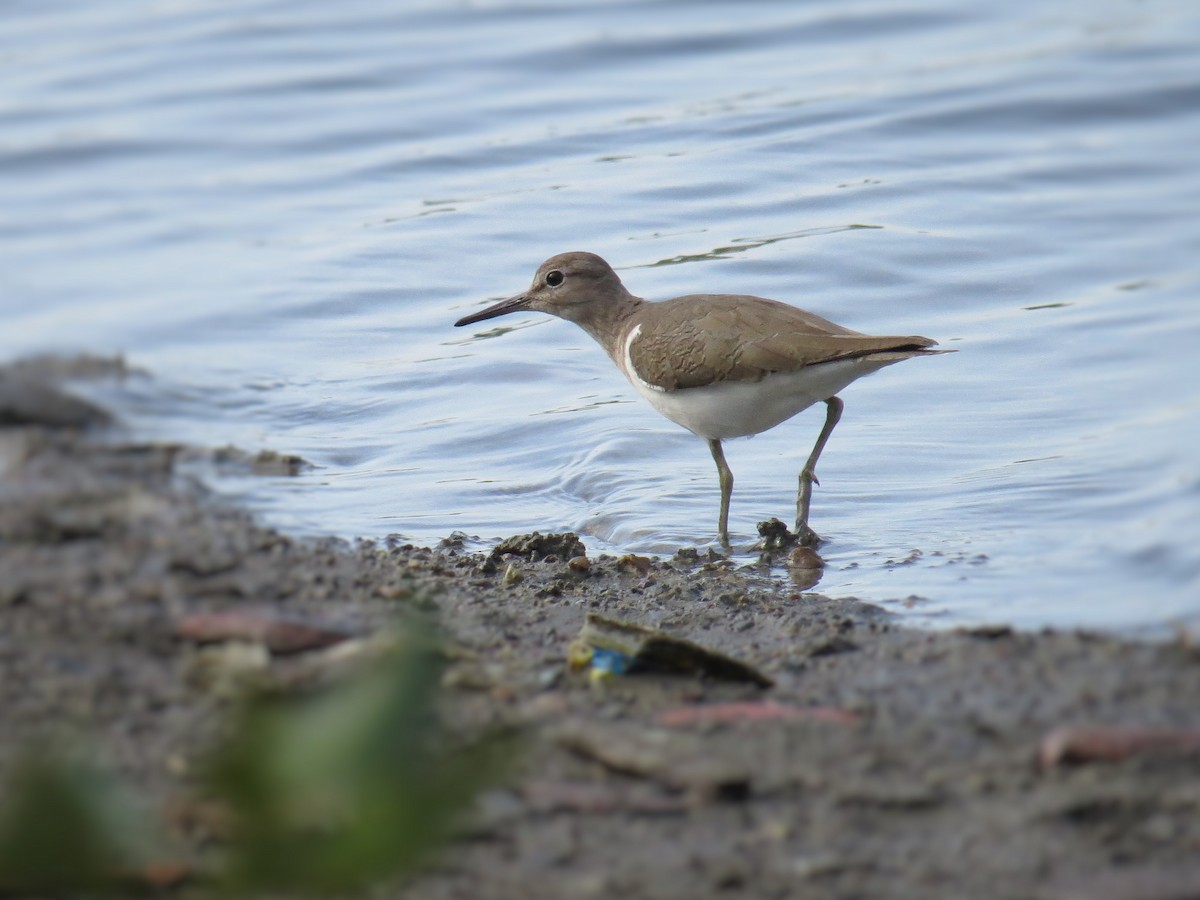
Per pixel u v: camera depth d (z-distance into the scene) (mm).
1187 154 21547
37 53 28359
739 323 12461
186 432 13992
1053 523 12078
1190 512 11805
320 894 5176
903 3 29156
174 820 6066
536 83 25328
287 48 27578
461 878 6004
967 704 7789
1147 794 6668
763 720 7613
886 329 16719
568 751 7129
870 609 10367
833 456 14133
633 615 10180
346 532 11734
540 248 19062
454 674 8031
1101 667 8180
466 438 14734
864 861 6207
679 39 27094
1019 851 6285
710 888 5977
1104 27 27297
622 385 16172
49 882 5086
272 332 17422
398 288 18359
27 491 10414
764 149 21797
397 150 22781
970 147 22062
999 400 14977
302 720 5242
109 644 7914
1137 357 15555
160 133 24047
